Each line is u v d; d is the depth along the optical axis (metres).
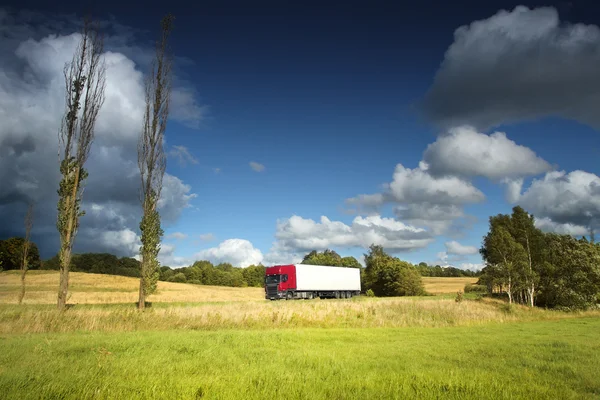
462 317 28.69
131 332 17.55
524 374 9.30
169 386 7.52
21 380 7.54
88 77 28.28
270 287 54.94
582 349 13.82
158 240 31.58
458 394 7.30
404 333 19.38
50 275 78.75
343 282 64.44
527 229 46.97
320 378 8.69
